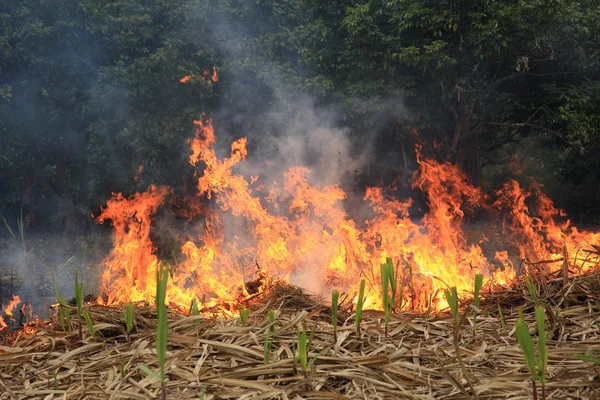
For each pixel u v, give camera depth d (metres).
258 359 3.22
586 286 4.03
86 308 4.04
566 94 18.95
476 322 3.75
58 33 17.70
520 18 16.27
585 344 3.31
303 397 2.84
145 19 18.38
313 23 18.61
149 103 18.94
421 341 3.45
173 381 3.01
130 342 3.50
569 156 23.67
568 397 2.76
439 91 18.64
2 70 17.91
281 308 4.25
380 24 18.34
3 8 17.62
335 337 3.38
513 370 3.00
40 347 3.56
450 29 17.17
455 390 2.84
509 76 18.19
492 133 23.05
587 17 17.09
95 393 2.96
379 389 2.90
